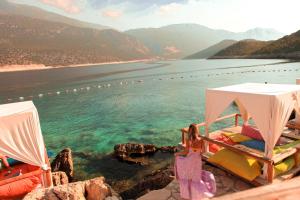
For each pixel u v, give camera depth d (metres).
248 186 7.14
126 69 138.00
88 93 46.22
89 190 7.46
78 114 28.23
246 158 7.47
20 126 8.05
